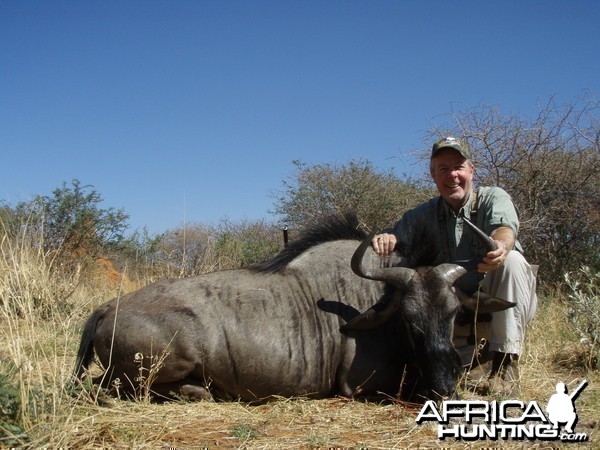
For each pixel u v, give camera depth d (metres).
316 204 8.02
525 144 5.96
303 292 2.76
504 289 2.72
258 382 2.62
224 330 2.61
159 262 6.02
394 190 7.94
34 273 4.18
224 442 2.13
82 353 2.72
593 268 5.11
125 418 2.33
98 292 5.09
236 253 6.30
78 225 6.04
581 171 5.94
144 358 2.57
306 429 2.28
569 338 3.49
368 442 2.13
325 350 2.69
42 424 2.04
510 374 2.74
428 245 2.76
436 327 2.48
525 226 5.64
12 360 2.37
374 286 2.81
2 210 5.27
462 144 2.82
